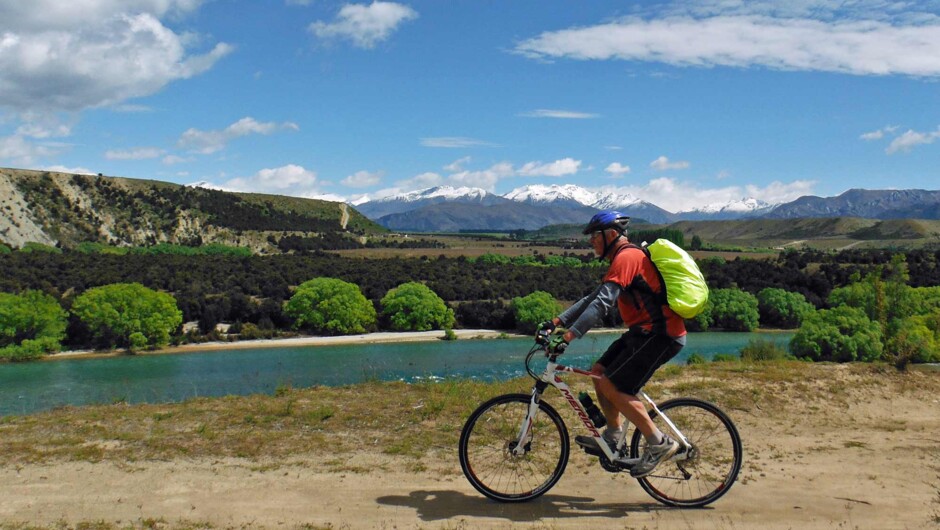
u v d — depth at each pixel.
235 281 89.00
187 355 58.62
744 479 6.07
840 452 7.10
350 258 129.25
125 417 8.30
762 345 23.08
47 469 6.27
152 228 164.50
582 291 91.62
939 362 31.44
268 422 7.97
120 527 4.83
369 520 4.95
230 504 5.32
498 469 5.46
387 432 7.55
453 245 192.62
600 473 6.18
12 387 40.59
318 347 64.31
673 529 4.80
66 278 80.56
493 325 78.62
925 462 6.68
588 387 9.58
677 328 5.04
